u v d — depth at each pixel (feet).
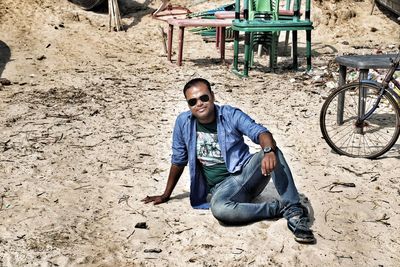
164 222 16.38
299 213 15.11
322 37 48.85
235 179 15.87
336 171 20.13
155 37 47.83
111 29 48.29
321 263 14.23
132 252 15.01
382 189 18.57
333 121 26.21
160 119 27.07
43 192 18.76
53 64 39.68
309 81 34.91
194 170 16.17
